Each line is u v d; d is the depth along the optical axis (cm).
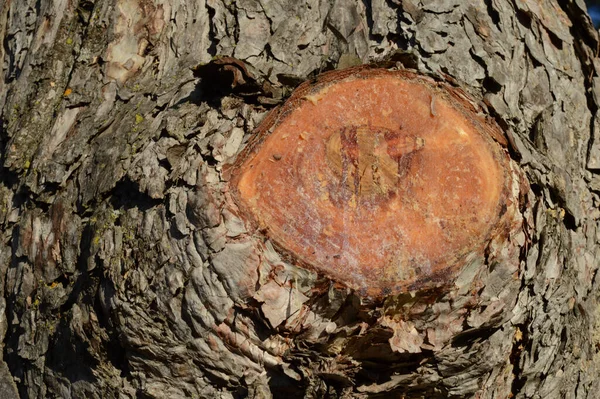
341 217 76
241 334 76
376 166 77
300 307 76
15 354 82
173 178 77
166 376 77
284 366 77
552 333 81
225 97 78
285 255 76
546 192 81
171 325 77
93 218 79
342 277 75
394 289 76
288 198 76
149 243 77
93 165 80
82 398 79
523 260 79
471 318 77
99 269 78
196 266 76
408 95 78
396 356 77
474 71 82
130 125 80
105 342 78
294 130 77
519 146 80
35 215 81
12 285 82
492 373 80
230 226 76
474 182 77
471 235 77
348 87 78
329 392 77
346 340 76
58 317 80
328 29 82
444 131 78
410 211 77
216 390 77
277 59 81
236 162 77
